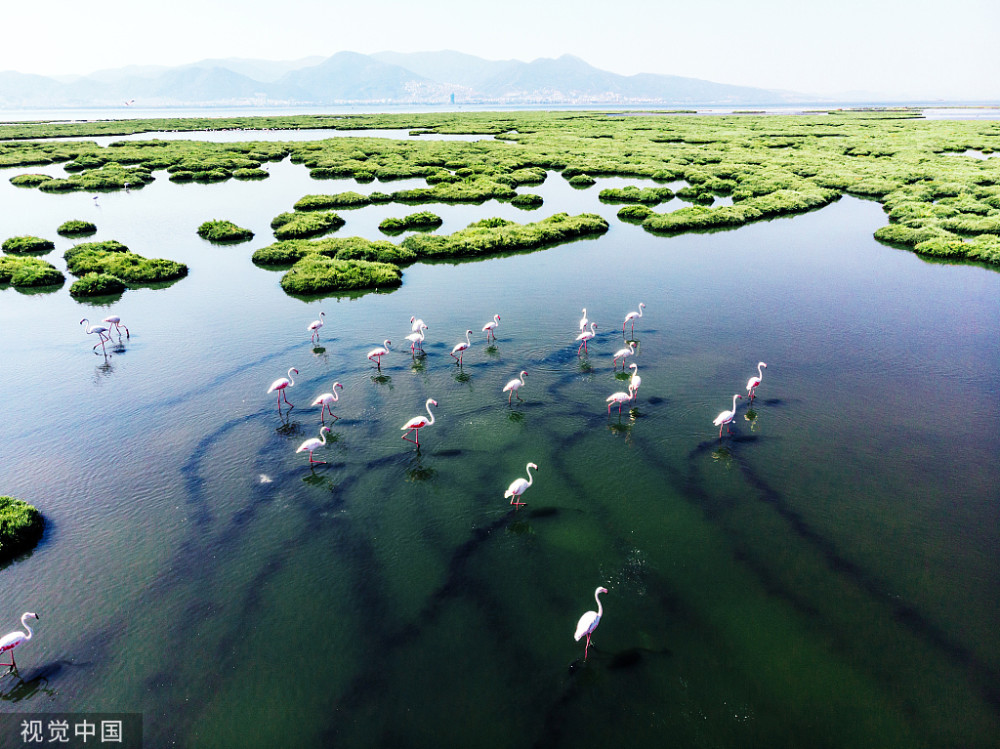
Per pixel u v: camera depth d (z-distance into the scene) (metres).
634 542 20.52
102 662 16.05
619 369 33.09
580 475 24.09
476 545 20.44
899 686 15.26
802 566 19.31
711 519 21.55
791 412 28.44
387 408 29.09
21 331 38.38
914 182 86.44
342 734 14.23
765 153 117.56
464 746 13.93
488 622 17.38
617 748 13.82
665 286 47.62
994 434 26.48
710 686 15.30
